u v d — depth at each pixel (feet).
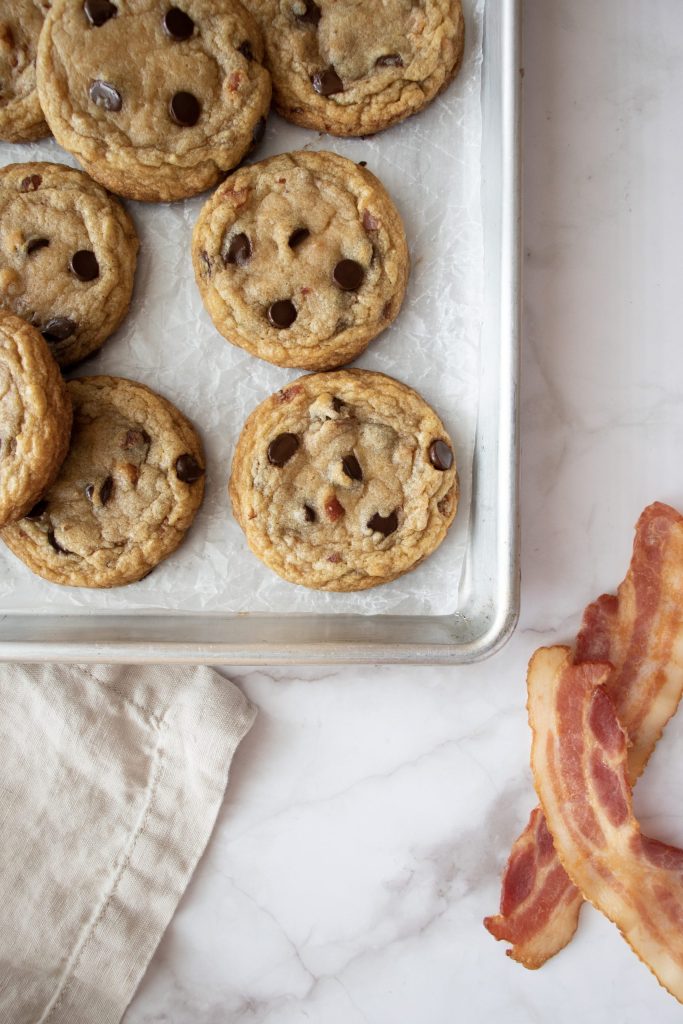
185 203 1.98
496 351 1.94
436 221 1.98
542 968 2.10
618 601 2.08
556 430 2.10
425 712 2.10
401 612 1.98
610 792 2.03
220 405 1.99
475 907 2.10
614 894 2.02
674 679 2.06
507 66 1.90
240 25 1.91
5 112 1.94
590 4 2.09
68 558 1.95
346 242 1.92
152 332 1.99
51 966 2.06
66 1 1.89
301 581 1.94
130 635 1.97
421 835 2.10
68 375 1.99
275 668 2.10
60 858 2.07
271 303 1.92
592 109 2.09
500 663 2.10
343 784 2.10
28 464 1.85
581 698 2.04
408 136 1.98
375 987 2.10
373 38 1.94
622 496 2.10
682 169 2.09
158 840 2.08
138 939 2.07
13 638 1.96
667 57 2.09
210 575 1.98
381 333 1.98
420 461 1.94
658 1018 2.10
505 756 2.10
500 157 1.91
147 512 1.94
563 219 2.09
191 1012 2.10
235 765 2.10
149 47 1.90
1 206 1.94
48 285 1.93
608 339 2.09
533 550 2.10
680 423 2.09
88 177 1.97
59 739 2.08
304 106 1.94
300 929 2.11
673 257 2.09
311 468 1.94
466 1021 2.10
